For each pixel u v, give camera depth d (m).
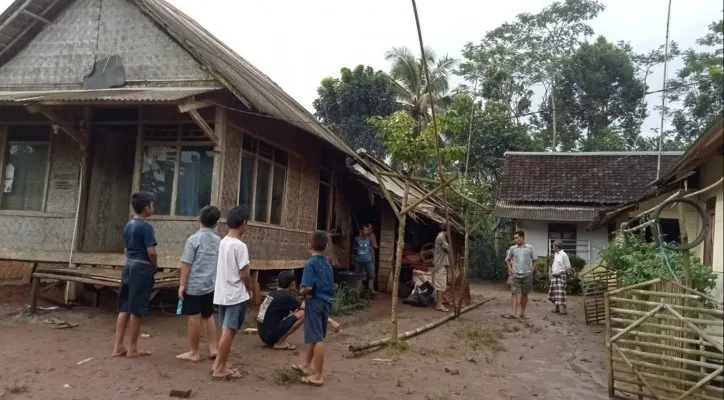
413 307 13.46
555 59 34.41
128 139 11.54
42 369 5.86
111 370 5.92
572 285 20.75
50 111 9.43
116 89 10.23
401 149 8.37
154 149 10.40
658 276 7.59
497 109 31.22
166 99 8.54
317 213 14.63
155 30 10.63
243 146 10.89
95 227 10.67
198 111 10.04
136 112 10.82
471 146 29.55
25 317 8.52
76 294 9.84
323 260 5.96
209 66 9.53
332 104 31.64
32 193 10.88
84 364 6.11
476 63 35.44
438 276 13.07
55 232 10.57
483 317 12.31
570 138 34.53
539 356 8.23
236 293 5.80
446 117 8.41
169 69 10.49
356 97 30.95
